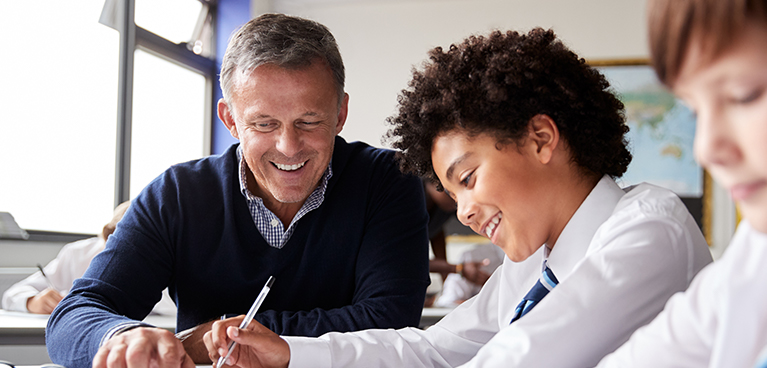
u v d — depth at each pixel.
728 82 0.38
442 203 2.81
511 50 0.84
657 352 0.55
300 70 1.08
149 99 3.97
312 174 1.16
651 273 0.71
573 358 0.71
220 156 1.31
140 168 3.90
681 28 0.39
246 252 1.23
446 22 4.68
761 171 0.37
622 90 4.42
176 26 4.25
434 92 0.87
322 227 1.25
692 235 0.75
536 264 1.00
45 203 3.12
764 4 0.36
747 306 0.48
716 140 0.39
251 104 1.09
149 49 3.92
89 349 0.92
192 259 1.23
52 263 2.33
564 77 0.83
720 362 0.48
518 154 0.80
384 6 4.74
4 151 2.89
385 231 1.26
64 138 3.24
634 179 4.38
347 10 4.78
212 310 1.25
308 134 1.12
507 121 0.79
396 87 4.72
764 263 0.47
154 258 1.19
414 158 0.95
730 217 4.30
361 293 1.22
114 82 3.60
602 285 0.71
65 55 3.25
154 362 0.84
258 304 0.96
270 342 0.95
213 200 1.24
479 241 4.39
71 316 1.02
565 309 0.72
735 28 0.36
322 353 0.97
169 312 2.04
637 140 4.38
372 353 1.00
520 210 0.81
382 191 1.29
